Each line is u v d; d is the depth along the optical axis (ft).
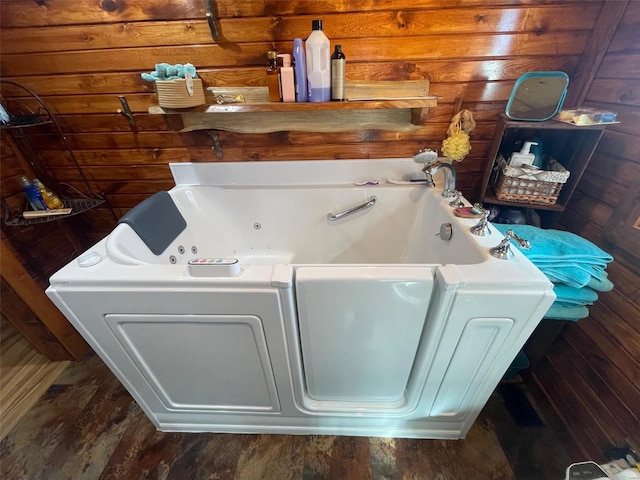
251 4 3.85
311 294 2.67
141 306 2.77
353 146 4.90
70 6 3.86
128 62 4.24
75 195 5.37
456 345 2.91
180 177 5.10
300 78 3.88
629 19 3.33
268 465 3.50
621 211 3.25
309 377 3.38
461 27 3.94
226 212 5.20
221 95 4.28
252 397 3.49
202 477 3.41
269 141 4.86
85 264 2.81
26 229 4.78
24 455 3.65
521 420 3.83
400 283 2.59
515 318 2.69
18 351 5.06
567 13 3.79
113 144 4.91
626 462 2.81
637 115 3.15
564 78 3.49
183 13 3.92
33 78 4.34
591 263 3.01
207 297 2.66
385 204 5.00
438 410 3.49
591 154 3.51
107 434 3.85
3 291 3.97
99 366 4.76
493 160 4.00
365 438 3.76
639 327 2.95
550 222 4.18
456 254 3.59
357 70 4.23
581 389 3.56
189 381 3.39
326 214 5.17
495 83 4.28
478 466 3.43
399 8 3.84
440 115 4.56
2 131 4.53
